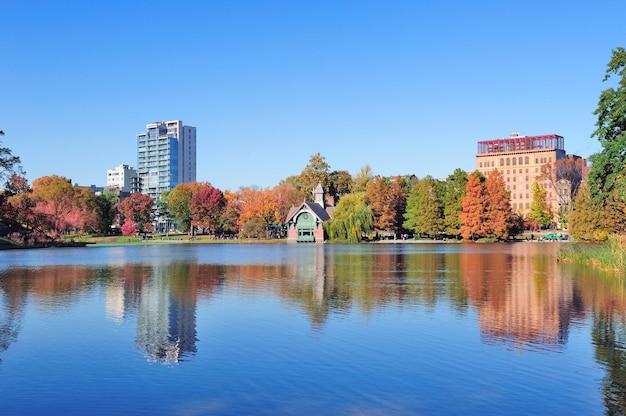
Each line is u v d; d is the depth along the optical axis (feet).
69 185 530.27
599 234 259.39
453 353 61.21
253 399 47.37
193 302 98.27
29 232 373.40
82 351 63.21
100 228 529.45
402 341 66.80
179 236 568.41
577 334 70.03
